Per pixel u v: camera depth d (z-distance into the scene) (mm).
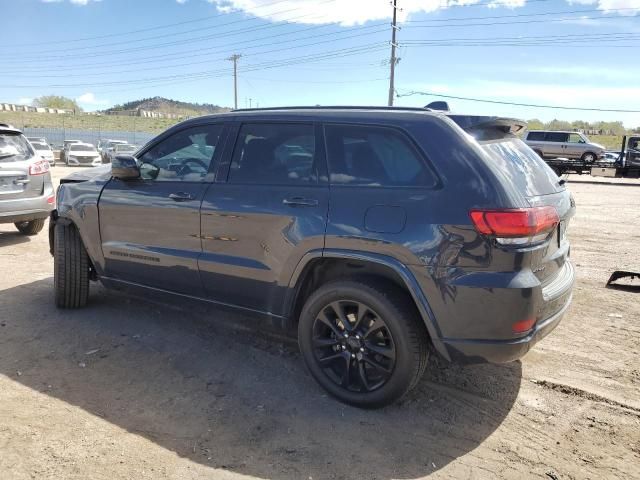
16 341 4109
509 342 2824
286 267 3357
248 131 3695
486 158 2910
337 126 3334
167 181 4016
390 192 3039
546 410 3277
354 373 3279
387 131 3158
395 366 3066
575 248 7922
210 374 3656
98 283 5652
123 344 4109
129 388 3434
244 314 3727
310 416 3156
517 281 2754
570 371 3785
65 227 4699
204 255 3740
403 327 3014
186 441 2877
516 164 3127
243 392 3420
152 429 2979
